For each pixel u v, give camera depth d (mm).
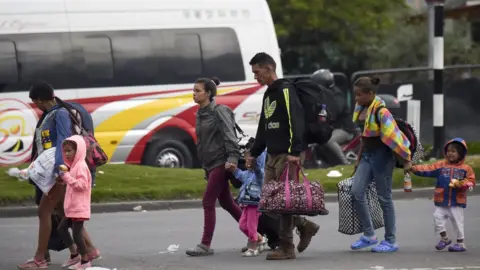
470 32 98250
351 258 30641
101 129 57375
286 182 29328
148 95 58562
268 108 29750
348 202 31750
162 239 37094
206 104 31672
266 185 29453
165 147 58719
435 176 31766
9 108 55562
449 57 95562
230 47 60438
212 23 60250
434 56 60281
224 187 32062
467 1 91625
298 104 29281
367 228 31719
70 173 28312
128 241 36625
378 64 97875
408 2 104688
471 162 54438
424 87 68625
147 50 58719
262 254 32125
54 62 56656
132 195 47531
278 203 29094
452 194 31594
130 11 58625
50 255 33094
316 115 29562
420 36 98625
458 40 96625
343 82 74312
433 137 62062
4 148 55125
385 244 31812
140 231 39438
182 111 59031
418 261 29891
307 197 29188
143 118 58250
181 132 59031
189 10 59812
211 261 30719
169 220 42938
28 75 56062
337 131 60562
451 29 97812
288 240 30359
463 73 68688
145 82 58625
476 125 68812
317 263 29734
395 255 31125
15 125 55500
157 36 59094
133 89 58281
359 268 28750
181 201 47562
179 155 59031
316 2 93188
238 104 60062
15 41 55969
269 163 29859
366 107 31125
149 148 58344
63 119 29078
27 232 39938
